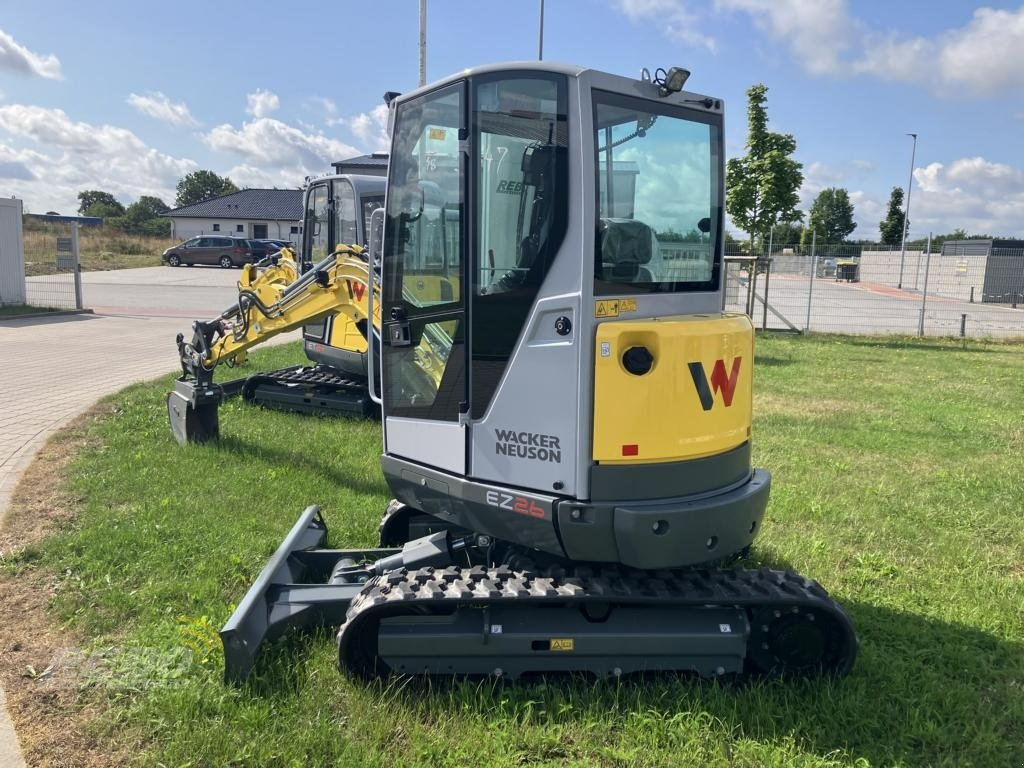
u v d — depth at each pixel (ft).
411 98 13.04
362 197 29.78
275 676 11.90
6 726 10.80
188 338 51.16
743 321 12.52
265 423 28.63
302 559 15.17
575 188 10.84
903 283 81.92
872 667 12.56
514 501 11.78
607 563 12.30
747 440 12.62
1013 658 13.29
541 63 11.03
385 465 14.23
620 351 10.93
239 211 197.16
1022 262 100.89
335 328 30.91
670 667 11.78
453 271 12.33
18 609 14.26
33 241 76.74
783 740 10.77
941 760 10.57
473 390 12.23
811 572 16.67
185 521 18.20
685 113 12.12
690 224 12.26
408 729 10.85
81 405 30.37
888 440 28.73
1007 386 41.09
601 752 10.50
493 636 11.56
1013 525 19.99
